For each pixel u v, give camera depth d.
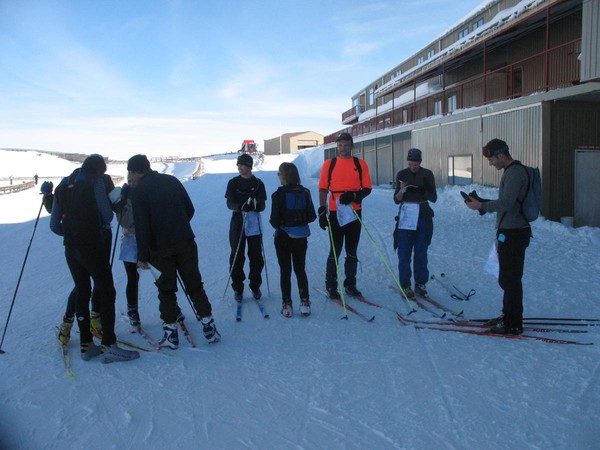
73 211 3.67
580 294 5.38
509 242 4.11
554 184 11.52
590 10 9.26
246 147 64.06
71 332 4.59
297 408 3.03
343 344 4.10
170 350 4.05
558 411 2.91
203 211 15.80
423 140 18.45
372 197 18.56
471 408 2.97
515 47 16.30
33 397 3.21
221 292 5.99
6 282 7.25
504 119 13.03
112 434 2.76
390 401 3.09
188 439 2.70
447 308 5.10
